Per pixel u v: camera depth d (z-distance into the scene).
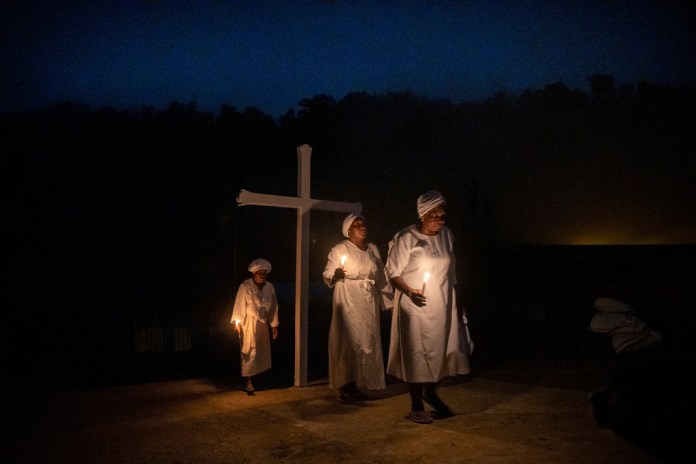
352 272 6.12
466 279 14.98
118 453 4.44
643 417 4.41
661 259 12.28
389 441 4.55
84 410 5.83
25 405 6.07
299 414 5.51
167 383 7.41
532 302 11.72
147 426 5.17
